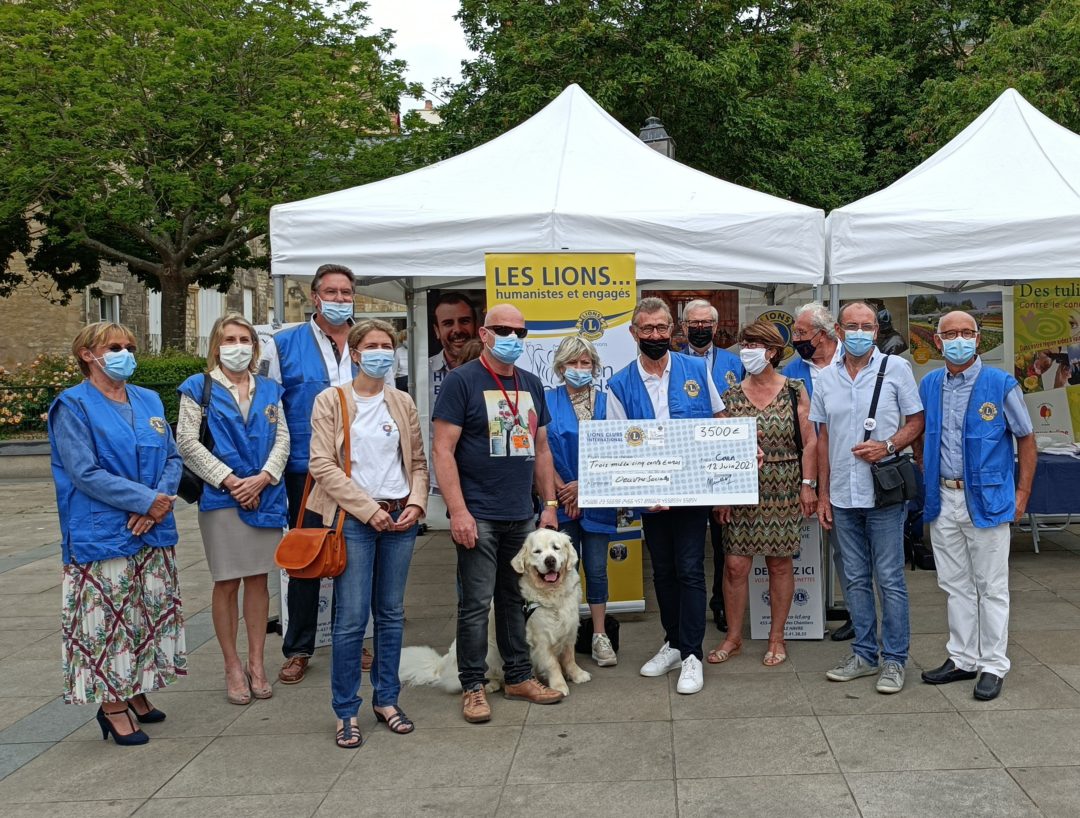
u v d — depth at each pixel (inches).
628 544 241.6
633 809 137.6
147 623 169.9
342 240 229.3
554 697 182.1
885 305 346.9
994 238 224.5
